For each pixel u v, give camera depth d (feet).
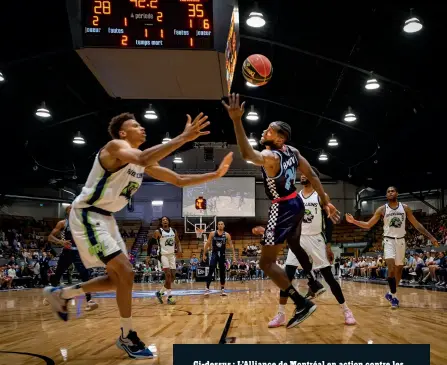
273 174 11.66
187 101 64.49
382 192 96.02
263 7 37.91
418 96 44.29
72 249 22.86
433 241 19.85
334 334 11.55
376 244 90.53
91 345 11.09
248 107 67.00
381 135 60.44
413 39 36.24
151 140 78.48
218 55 25.25
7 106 51.29
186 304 24.22
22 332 13.89
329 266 14.46
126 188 9.95
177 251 26.37
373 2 34.01
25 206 99.91
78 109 57.82
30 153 67.21
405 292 32.65
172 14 24.18
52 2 33.86
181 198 102.06
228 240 32.32
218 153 101.91
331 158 83.82
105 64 27.68
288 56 47.60
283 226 11.60
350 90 51.24
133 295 34.73
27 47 38.58
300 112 63.62
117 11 24.02
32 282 61.00
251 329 12.96
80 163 79.41
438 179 76.43
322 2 36.11
